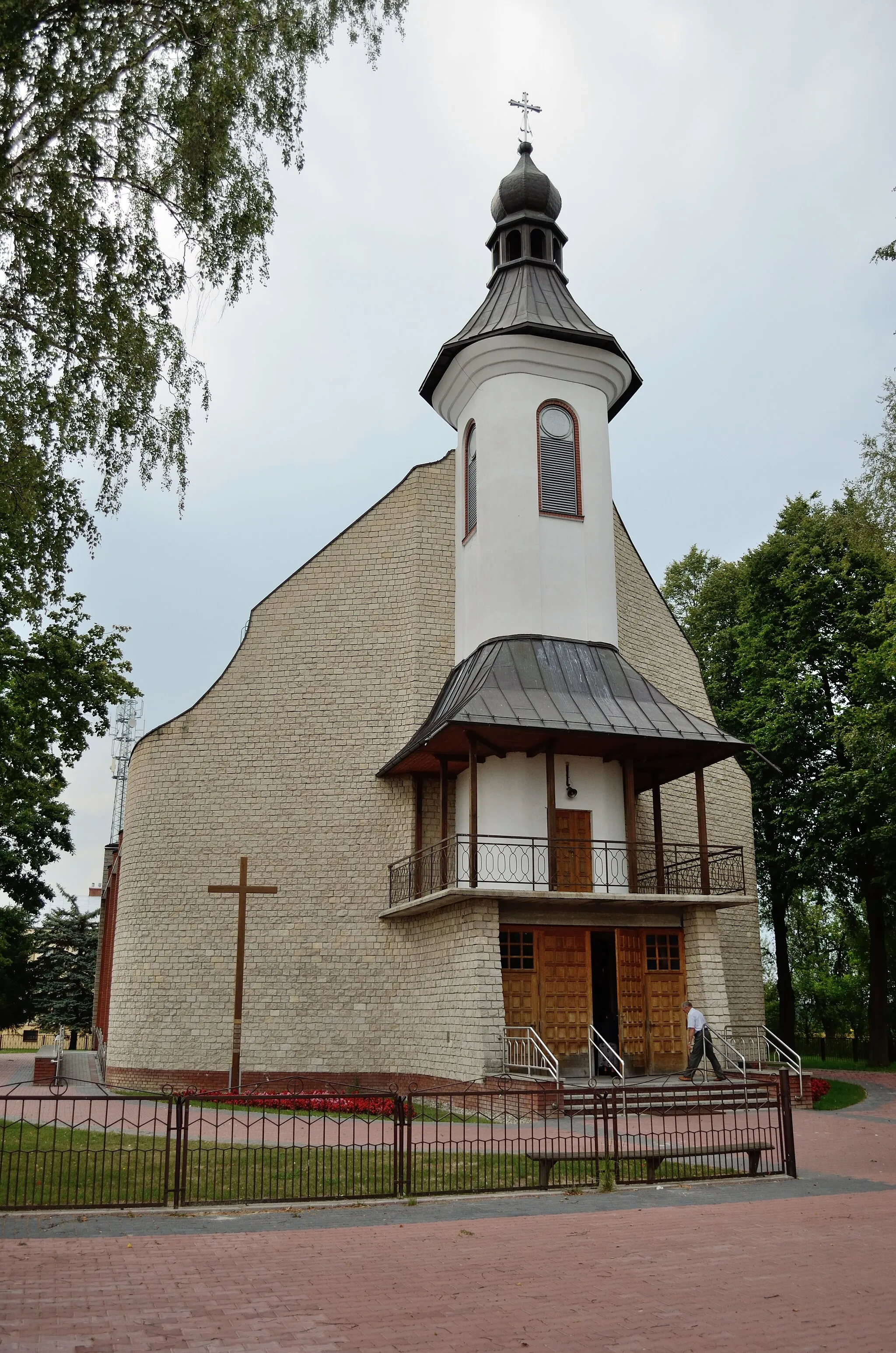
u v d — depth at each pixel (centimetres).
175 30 1322
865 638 3275
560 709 2108
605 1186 1097
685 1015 2136
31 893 4094
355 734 2494
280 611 2591
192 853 2433
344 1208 996
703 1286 730
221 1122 1616
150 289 1390
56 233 1287
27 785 2175
